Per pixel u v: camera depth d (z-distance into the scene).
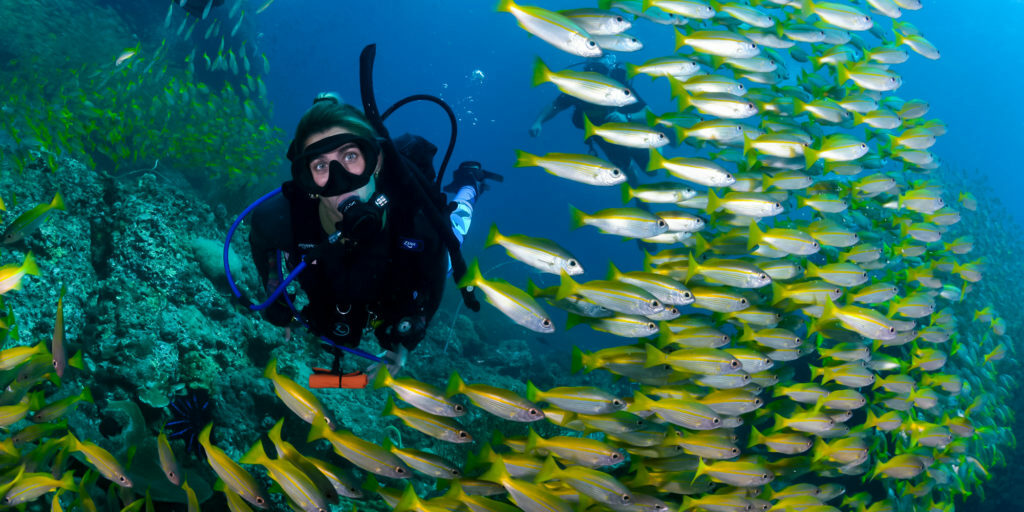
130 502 3.23
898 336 5.25
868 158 5.71
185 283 5.80
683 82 4.57
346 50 86.62
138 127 8.55
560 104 9.69
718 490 3.92
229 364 5.63
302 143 2.41
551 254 2.98
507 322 14.82
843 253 5.26
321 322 2.59
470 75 92.44
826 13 5.41
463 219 3.97
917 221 5.96
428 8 84.69
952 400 7.17
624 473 3.92
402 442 5.98
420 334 2.71
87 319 5.23
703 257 4.70
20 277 3.29
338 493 2.77
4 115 6.78
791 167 4.98
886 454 6.01
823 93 5.74
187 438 4.20
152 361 4.96
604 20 3.63
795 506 3.99
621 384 11.10
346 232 2.29
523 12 3.21
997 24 67.38
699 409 3.41
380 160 2.46
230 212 9.06
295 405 2.71
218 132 9.11
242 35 17.25
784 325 4.81
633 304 3.23
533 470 3.13
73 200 5.81
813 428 4.20
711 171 4.18
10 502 2.76
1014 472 9.67
